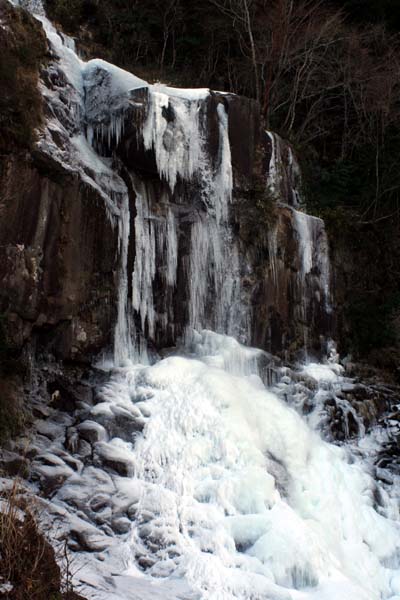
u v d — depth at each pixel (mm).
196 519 7391
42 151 8969
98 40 17734
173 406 8656
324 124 18719
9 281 8492
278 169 13484
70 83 10609
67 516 6918
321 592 7070
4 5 9523
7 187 8586
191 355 10531
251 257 11906
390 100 16844
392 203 16469
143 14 18703
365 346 14016
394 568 8648
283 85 18500
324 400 11047
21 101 8977
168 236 10797
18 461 7414
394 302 14648
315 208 14570
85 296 9430
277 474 8445
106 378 9305
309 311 12805
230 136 11891
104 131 10617
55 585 5461
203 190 11375
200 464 8117
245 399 9125
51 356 9117
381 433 11281
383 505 9516
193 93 11562
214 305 11289
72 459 7766
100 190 9742
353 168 16719
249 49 18312
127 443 8242
